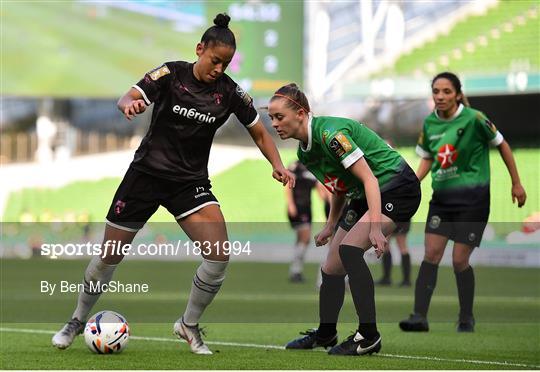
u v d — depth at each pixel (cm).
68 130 9231
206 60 1795
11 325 2727
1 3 7419
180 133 1855
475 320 2881
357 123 1945
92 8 7394
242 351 2044
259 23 7100
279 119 1891
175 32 7288
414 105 8231
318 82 7231
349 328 2716
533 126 8031
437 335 2469
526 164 7881
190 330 1991
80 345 2122
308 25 7162
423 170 2627
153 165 1877
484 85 7406
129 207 1903
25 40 7456
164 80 1838
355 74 7394
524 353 2078
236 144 8869
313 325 2764
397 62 7412
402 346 2192
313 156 1938
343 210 2147
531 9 7400
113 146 9225
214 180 8762
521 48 7362
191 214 1894
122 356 1912
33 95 7494
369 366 1781
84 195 9088
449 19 7456
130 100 1817
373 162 1933
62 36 7438
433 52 7438
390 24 7425
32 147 9194
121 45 7362
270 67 7112
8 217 8969
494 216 7694
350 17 7356
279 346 2186
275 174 1947
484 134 2519
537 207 7700
